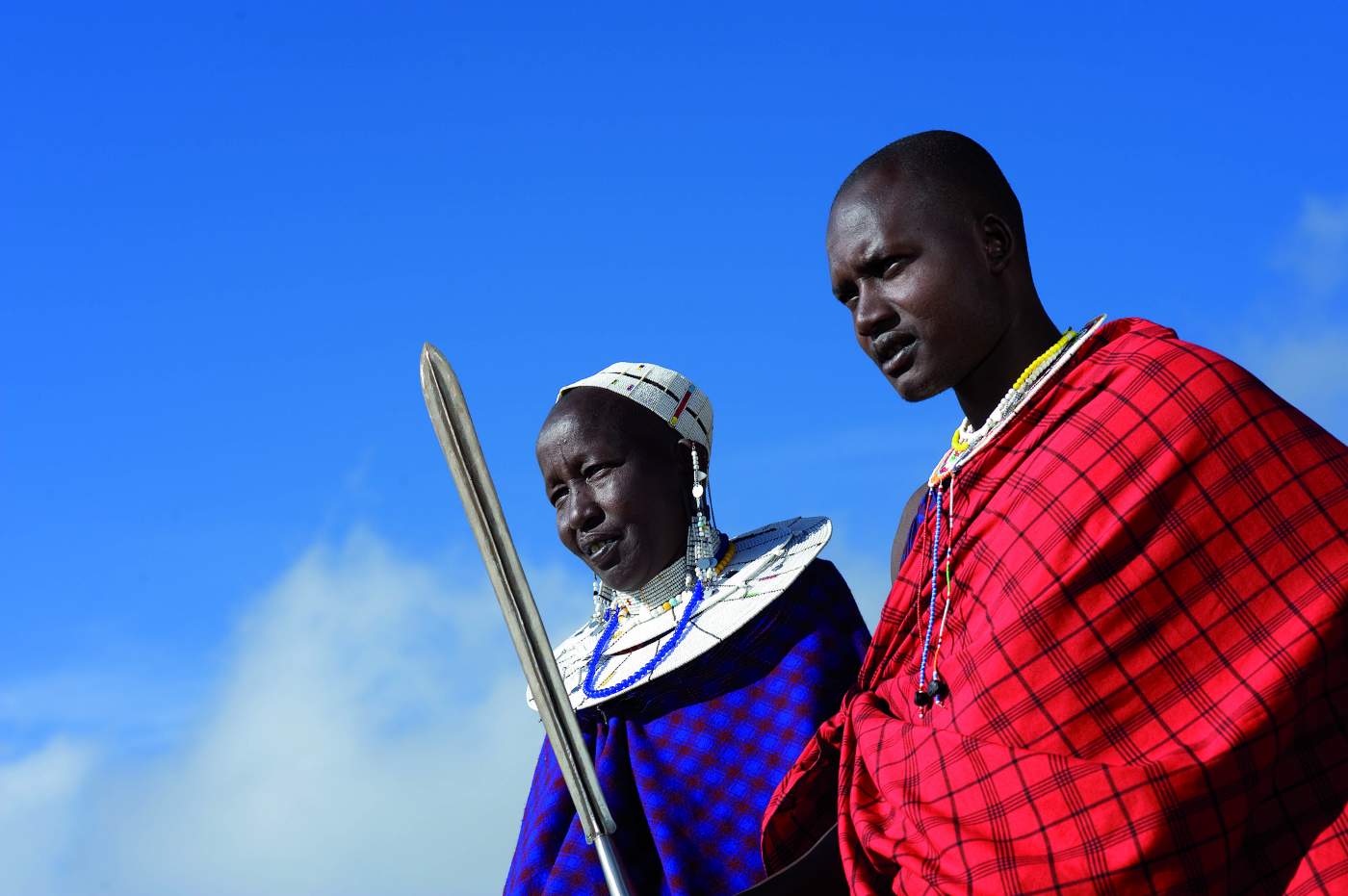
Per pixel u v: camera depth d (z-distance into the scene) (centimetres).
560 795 581
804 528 593
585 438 594
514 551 469
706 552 589
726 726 559
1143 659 374
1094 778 364
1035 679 382
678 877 538
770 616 571
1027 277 436
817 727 550
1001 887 371
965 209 430
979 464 416
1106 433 389
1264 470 373
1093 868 360
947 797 388
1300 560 366
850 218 435
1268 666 360
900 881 398
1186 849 356
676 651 564
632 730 573
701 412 620
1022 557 392
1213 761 356
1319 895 354
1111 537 378
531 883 569
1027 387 419
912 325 427
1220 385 382
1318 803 362
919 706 423
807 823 481
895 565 519
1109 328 418
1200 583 372
